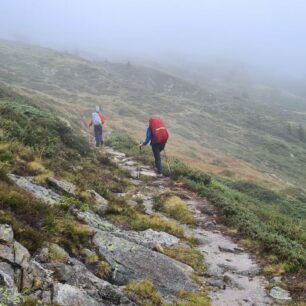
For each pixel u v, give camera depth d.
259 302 8.38
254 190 34.66
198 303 7.86
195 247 11.05
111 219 11.34
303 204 35.09
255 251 11.21
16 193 8.48
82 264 7.60
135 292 7.53
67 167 14.34
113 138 28.62
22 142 14.56
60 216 9.18
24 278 6.32
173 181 17.58
